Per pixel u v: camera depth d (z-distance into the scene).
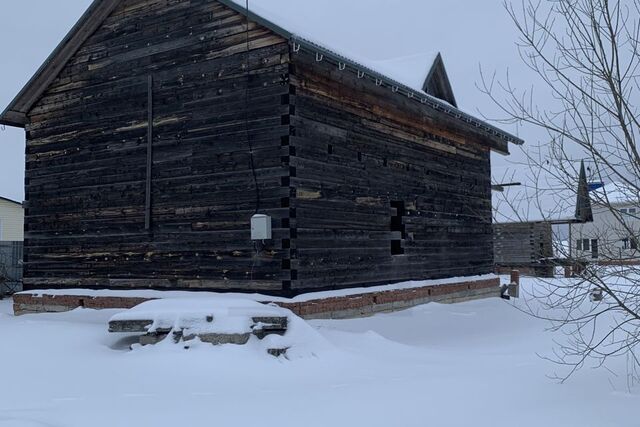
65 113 14.55
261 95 11.55
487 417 6.23
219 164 11.98
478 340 12.59
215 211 11.99
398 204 15.07
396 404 6.77
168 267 12.60
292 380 8.12
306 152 11.62
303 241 11.41
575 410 6.46
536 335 13.40
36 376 8.29
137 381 8.01
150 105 13.02
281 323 9.62
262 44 11.62
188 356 8.85
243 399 7.11
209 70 12.27
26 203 15.08
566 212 7.25
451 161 17.73
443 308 15.84
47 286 14.60
